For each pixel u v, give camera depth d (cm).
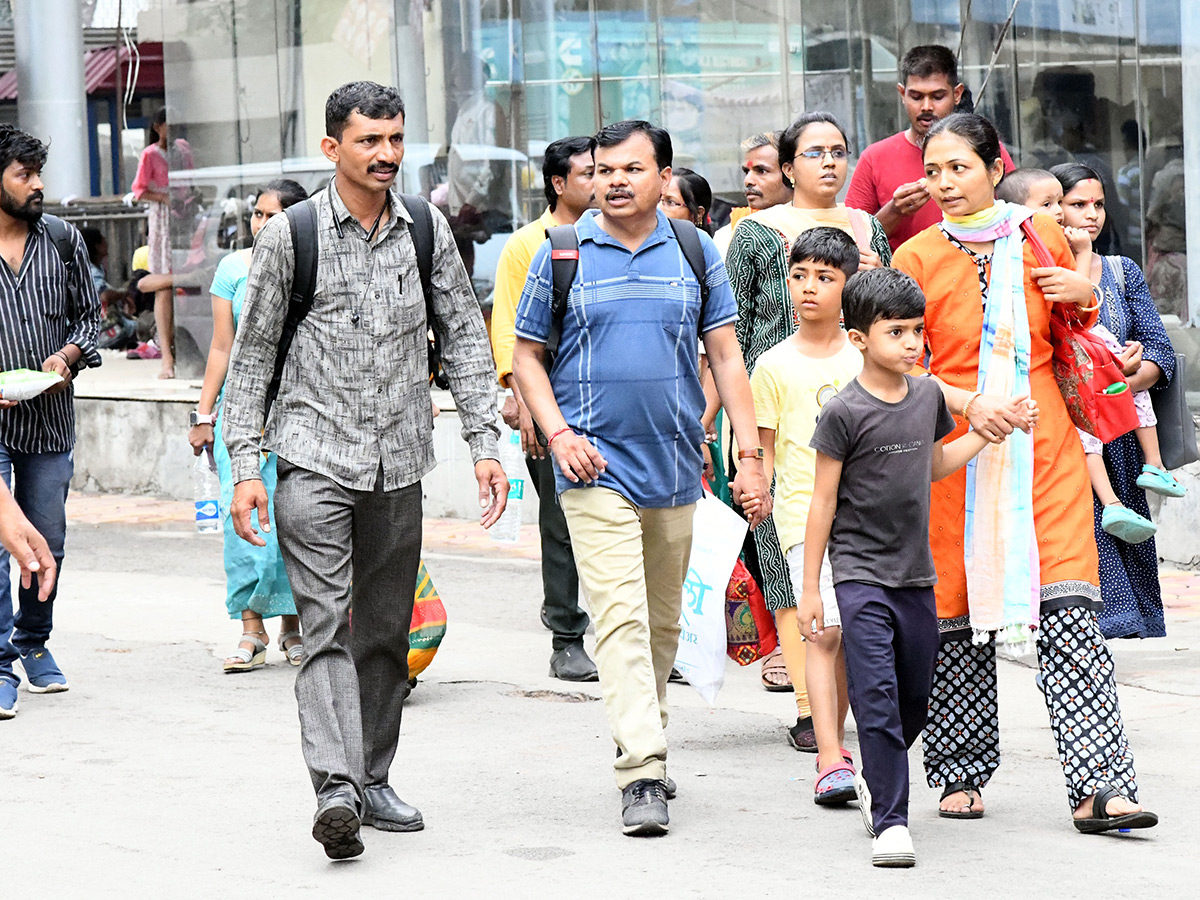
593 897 1006
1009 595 1110
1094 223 1452
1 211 1586
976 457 1126
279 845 1132
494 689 1641
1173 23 2159
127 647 1872
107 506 2962
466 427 1184
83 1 5794
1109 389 1133
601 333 1155
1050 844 1099
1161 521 2128
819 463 1091
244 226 3250
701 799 1236
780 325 1424
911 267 1158
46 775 1323
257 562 1722
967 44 2488
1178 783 1236
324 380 1117
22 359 1586
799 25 2728
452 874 1061
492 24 2928
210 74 3269
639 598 1155
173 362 3466
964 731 1175
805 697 1377
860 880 1029
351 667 1104
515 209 2931
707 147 2811
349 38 3083
